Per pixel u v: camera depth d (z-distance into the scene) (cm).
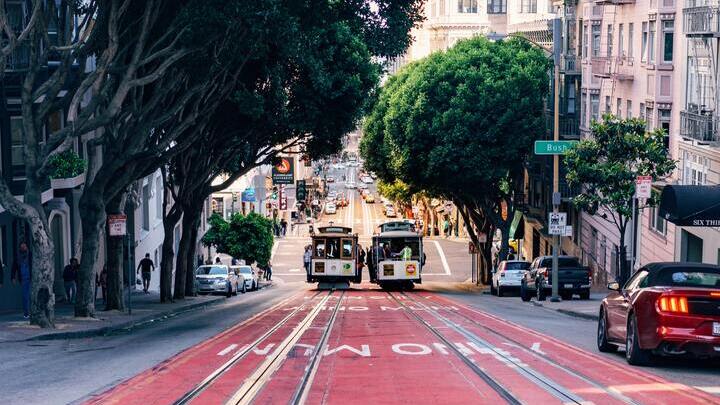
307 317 2883
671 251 3928
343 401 1207
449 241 10488
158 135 3253
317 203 14450
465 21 13312
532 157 5888
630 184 3288
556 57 3950
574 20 5900
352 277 5550
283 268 8656
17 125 3378
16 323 2467
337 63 3778
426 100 5641
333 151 4222
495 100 5481
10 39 2266
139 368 1576
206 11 2378
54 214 4050
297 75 3766
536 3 12988
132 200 4984
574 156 3416
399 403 1189
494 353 1745
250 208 9900
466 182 5753
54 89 2403
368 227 12006
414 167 5859
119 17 2423
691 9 3622
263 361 1644
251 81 3506
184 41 2466
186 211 4309
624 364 1592
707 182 3528
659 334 1500
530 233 7556
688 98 3859
